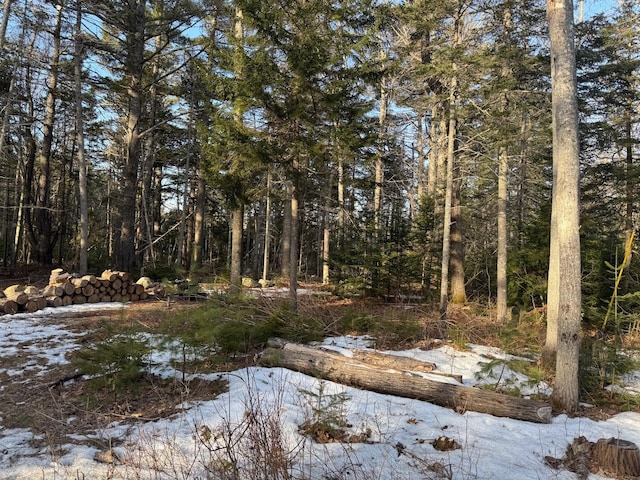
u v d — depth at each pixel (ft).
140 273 53.47
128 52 56.70
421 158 63.16
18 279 59.06
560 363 19.20
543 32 39.99
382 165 58.95
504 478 12.64
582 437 15.11
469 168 43.09
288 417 15.93
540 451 14.75
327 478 12.04
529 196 54.19
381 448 14.25
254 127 31.58
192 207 110.11
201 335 21.25
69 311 35.27
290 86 29.32
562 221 19.33
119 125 89.81
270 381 19.81
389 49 41.96
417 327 30.96
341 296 45.39
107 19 52.60
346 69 29.53
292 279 31.12
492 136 36.60
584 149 55.16
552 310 24.95
